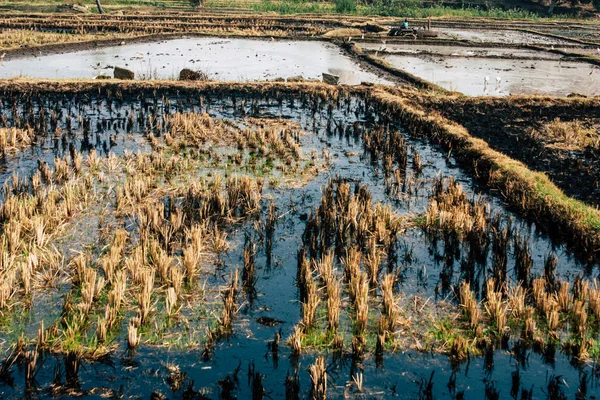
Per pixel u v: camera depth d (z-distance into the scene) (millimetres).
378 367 7172
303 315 8109
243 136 16844
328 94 22172
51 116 17312
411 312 8328
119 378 6801
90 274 8367
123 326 7766
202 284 8891
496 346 7562
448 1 71375
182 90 21984
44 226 10195
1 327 7621
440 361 7297
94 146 15492
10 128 16531
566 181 13797
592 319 8047
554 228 11195
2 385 6609
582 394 6668
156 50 33656
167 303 7945
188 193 11562
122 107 19938
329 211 10969
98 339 7402
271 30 43625
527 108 21109
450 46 39406
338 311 7895
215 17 48625
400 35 42062
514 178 13156
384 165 14773
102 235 10219
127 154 14633
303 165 14641
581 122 19562
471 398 6664
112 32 39781
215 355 7293
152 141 15789
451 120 18984
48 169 12695
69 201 10906
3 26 39594
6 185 11852
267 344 7555
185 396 6512
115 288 8008
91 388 6617
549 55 36531
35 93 20688
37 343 6906
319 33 42344
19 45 31641
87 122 17203
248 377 6855
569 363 7281
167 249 9727
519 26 56344
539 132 18078
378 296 8758
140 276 8602
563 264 9938
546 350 7469
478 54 35750
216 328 7738
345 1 62094
